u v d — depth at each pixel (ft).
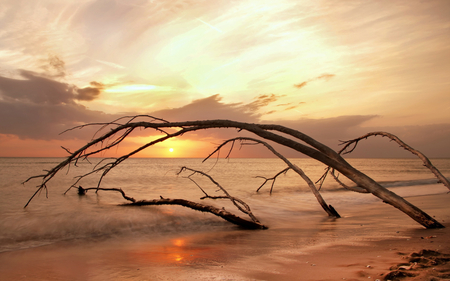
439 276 8.20
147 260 14.90
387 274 8.71
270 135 11.91
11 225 23.26
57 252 17.28
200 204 27.86
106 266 13.97
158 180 80.43
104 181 74.18
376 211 32.22
